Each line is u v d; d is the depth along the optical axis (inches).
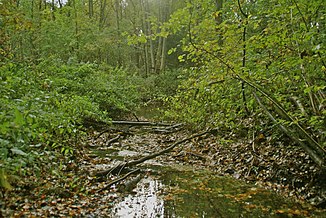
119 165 278.2
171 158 338.3
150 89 914.1
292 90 262.5
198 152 349.4
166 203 209.9
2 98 194.9
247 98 295.7
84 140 382.6
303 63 211.3
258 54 259.9
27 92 267.1
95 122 471.2
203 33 250.7
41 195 188.2
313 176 219.0
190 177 271.3
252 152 284.0
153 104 903.7
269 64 256.8
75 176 244.5
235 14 272.1
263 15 261.3
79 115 374.0
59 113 246.1
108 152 357.7
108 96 578.2
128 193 227.6
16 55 670.5
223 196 224.5
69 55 850.1
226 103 317.7
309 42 207.6
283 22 224.7
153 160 329.4
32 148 185.8
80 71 578.2
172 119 526.9
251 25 258.1
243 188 241.8
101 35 1010.1
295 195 219.5
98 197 212.2
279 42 229.3
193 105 360.8
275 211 196.7
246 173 270.4
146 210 196.2
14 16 390.0
